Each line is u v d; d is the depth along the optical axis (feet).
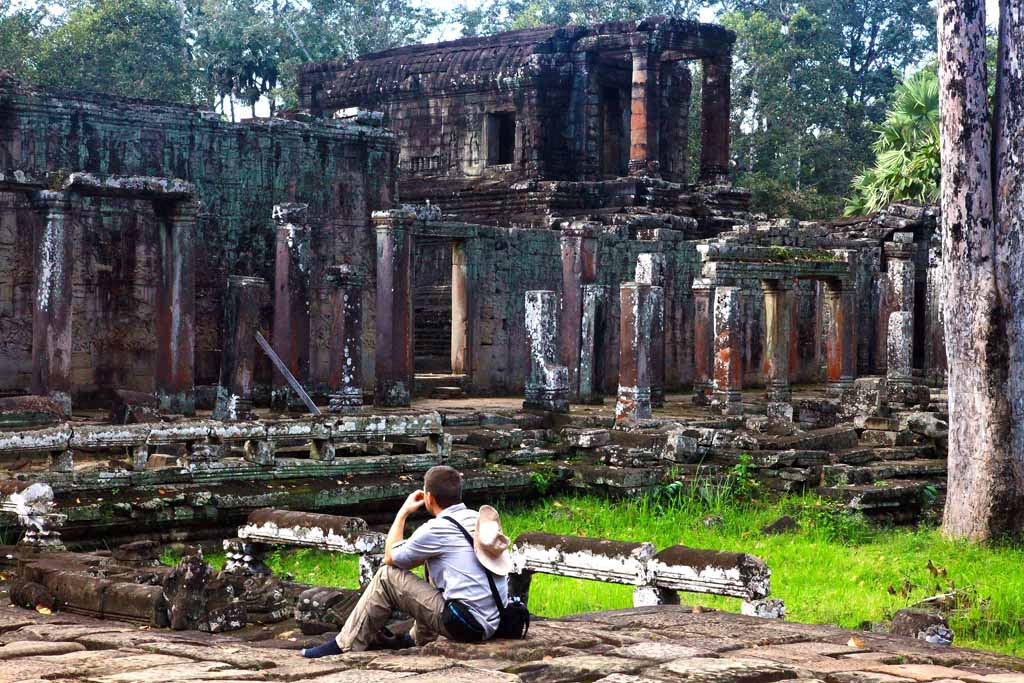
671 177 147.95
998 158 55.26
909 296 108.06
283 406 77.00
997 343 55.16
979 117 55.21
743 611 30.89
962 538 55.77
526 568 34.19
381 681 21.59
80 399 76.84
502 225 127.54
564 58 137.49
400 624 28.91
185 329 71.31
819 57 206.59
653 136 136.98
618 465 65.46
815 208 179.63
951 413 56.70
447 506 26.14
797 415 81.56
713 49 139.74
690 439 66.39
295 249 77.71
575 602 40.65
